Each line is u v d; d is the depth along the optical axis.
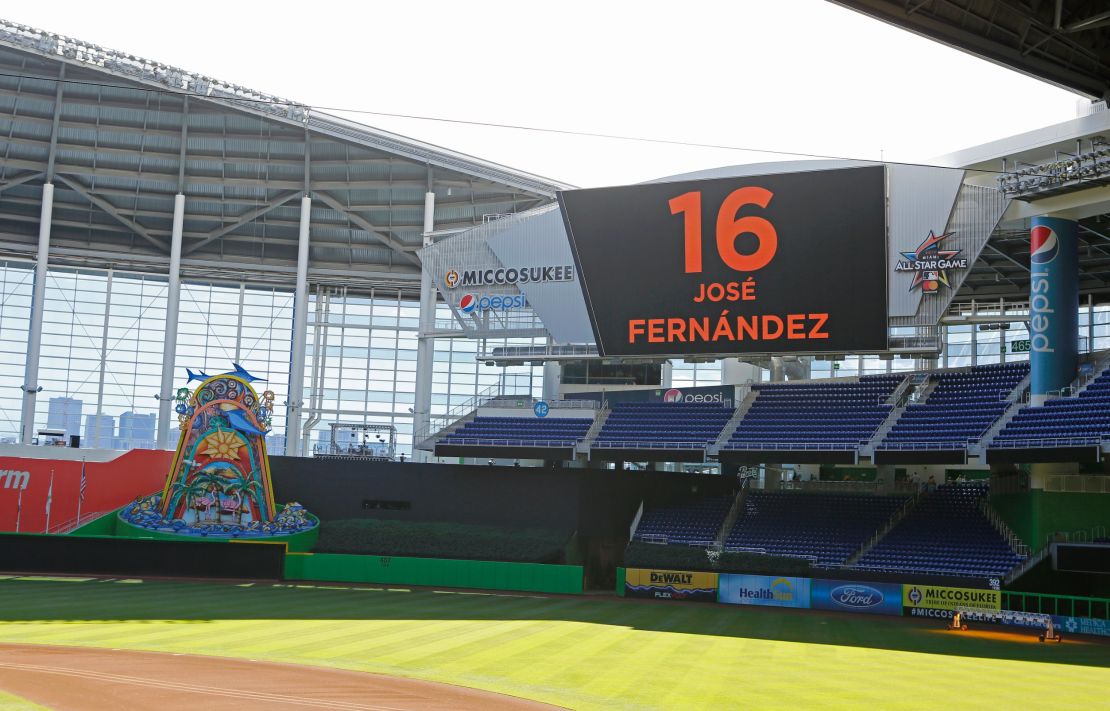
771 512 58.09
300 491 61.69
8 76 65.06
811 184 53.03
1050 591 45.75
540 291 58.81
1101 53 44.38
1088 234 55.88
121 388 82.19
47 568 55.91
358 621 40.03
